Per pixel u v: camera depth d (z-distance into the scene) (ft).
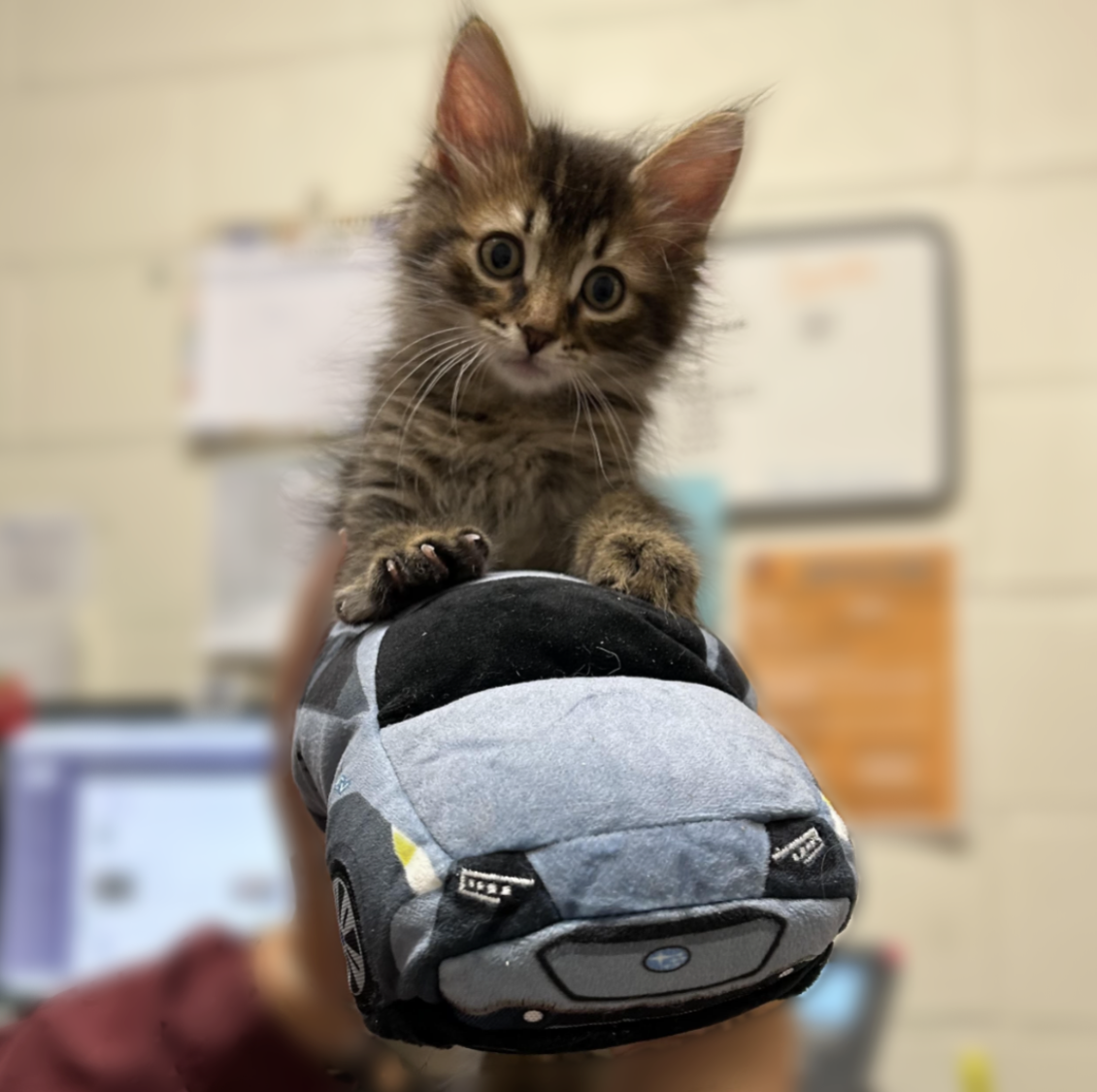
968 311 7.02
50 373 8.11
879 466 6.99
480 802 1.99
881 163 7.14
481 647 2.31
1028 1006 6.69
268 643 7.66
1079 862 6.72
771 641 7.02
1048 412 6.92
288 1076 3.83
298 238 7.77
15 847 6.58
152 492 7.93
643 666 2.34
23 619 7.96
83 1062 4.15
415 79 7.80
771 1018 2.93
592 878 1.91
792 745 2.37
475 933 1.89
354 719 2.29
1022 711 6.82
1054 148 7.00
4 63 8.29
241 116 7.98
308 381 7.68
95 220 8.14
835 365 7.06
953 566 6.91
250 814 6.46
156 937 6.39
